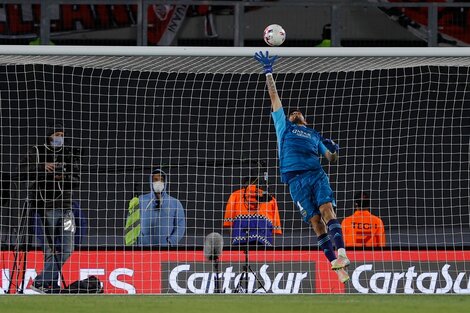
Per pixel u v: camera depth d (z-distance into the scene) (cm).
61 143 4509
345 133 5656
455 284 4359
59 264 4253
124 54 4219
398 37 5741
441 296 3669
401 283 4344
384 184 5578
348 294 3791
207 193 5031
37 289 4222
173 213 4581
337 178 5031
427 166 5672
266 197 4531
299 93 5322
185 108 5634
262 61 3750
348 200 5522
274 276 4284
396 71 5712
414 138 5694
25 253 4266
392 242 5088
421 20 5741
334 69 4766
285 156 3625
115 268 4269
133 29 5697
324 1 5716
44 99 5284
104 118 5619
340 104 5688
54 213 4375
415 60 4625
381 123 5709
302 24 5691
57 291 4212
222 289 4256
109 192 4928
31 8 5650
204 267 4266
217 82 5269
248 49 4231
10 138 5103
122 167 5259
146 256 4278
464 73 5703
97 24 5691
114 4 5647
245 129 5581
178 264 4269
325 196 3569
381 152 5297
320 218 3616
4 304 3228
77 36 5684
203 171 5434
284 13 5691
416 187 5600
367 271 4344
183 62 4788
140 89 5662
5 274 4228
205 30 5709
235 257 4281
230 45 5709
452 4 5716
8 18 5641
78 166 4634
